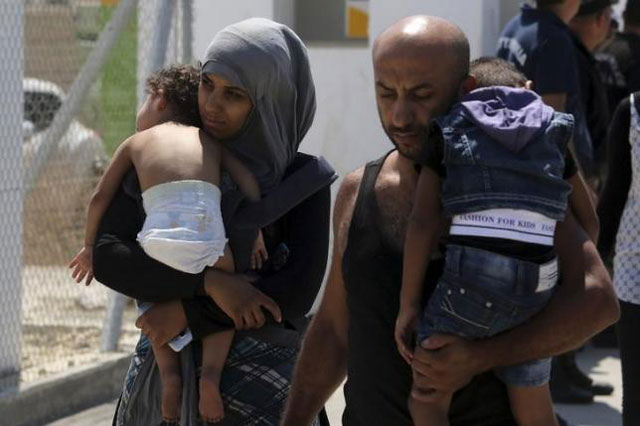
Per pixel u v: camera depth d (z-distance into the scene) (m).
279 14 12.77
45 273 12.83
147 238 4.73
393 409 4.33
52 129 10.42
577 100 10.14
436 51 4.13
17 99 9.68
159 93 5.25
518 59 10.21
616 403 10.64
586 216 4.25
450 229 4.05
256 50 4.96
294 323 5.18
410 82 4.14
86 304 12.39
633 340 6.82
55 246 12.62
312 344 4.69
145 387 5.10
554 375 10.64
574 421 10.05
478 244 3.96
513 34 10.36
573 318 4.01
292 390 4.77
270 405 4.96
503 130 3.94
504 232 3.93
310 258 5.14
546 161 3.97
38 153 10.49
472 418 4.19
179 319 4.89
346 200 4.52
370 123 12.44
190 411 4.91
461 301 3.97
